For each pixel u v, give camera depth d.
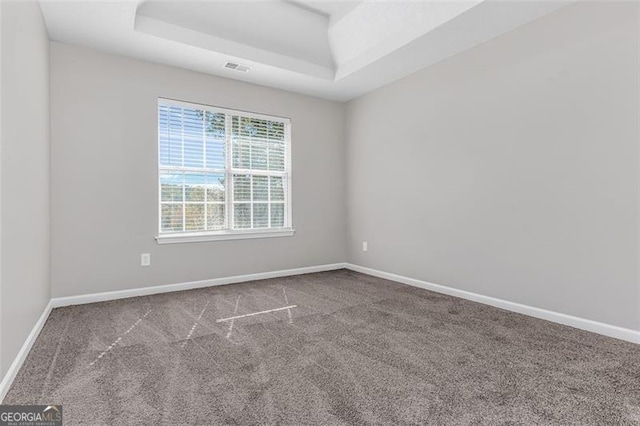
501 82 2.95
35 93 2.32
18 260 1.84
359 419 1.40
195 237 3.69
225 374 1.79
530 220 2.77
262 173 4.22
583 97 2.43
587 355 2.02
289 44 3.59
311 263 4.59
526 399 1.55
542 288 2.69
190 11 2.99
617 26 2.26
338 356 2.01
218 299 3.26
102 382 1.70
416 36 2.98
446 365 1.89
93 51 3.16
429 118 3.63
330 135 4.74
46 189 2.74
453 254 3.40
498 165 2.99
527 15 2.64
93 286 3.16
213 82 3.81
